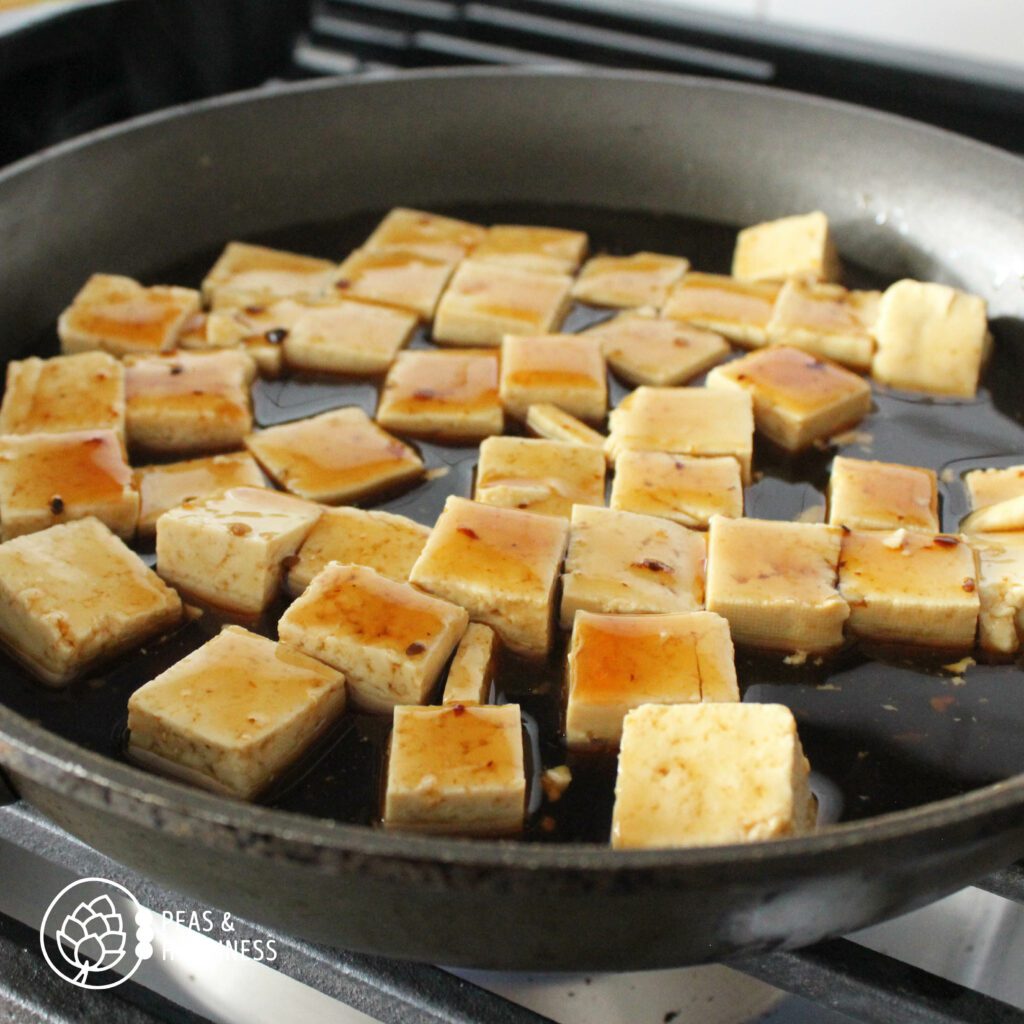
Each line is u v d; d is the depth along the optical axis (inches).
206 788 10.5
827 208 15.3
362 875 8.8
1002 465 12.9
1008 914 10.6
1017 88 16.7
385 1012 10.3
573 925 9.2
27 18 15.2
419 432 13.1
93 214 14.4
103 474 12.1
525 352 13.4
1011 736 11.0
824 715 11.1
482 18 18.2
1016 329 14.0
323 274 14.6
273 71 18.4
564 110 15.6
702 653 10.8
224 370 13.2
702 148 15.6
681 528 11.9
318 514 11.9
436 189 15.9
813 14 18.5
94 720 10.9
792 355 13.5
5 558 11.4
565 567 11.6
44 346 14.0
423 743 10.4
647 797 10.0
